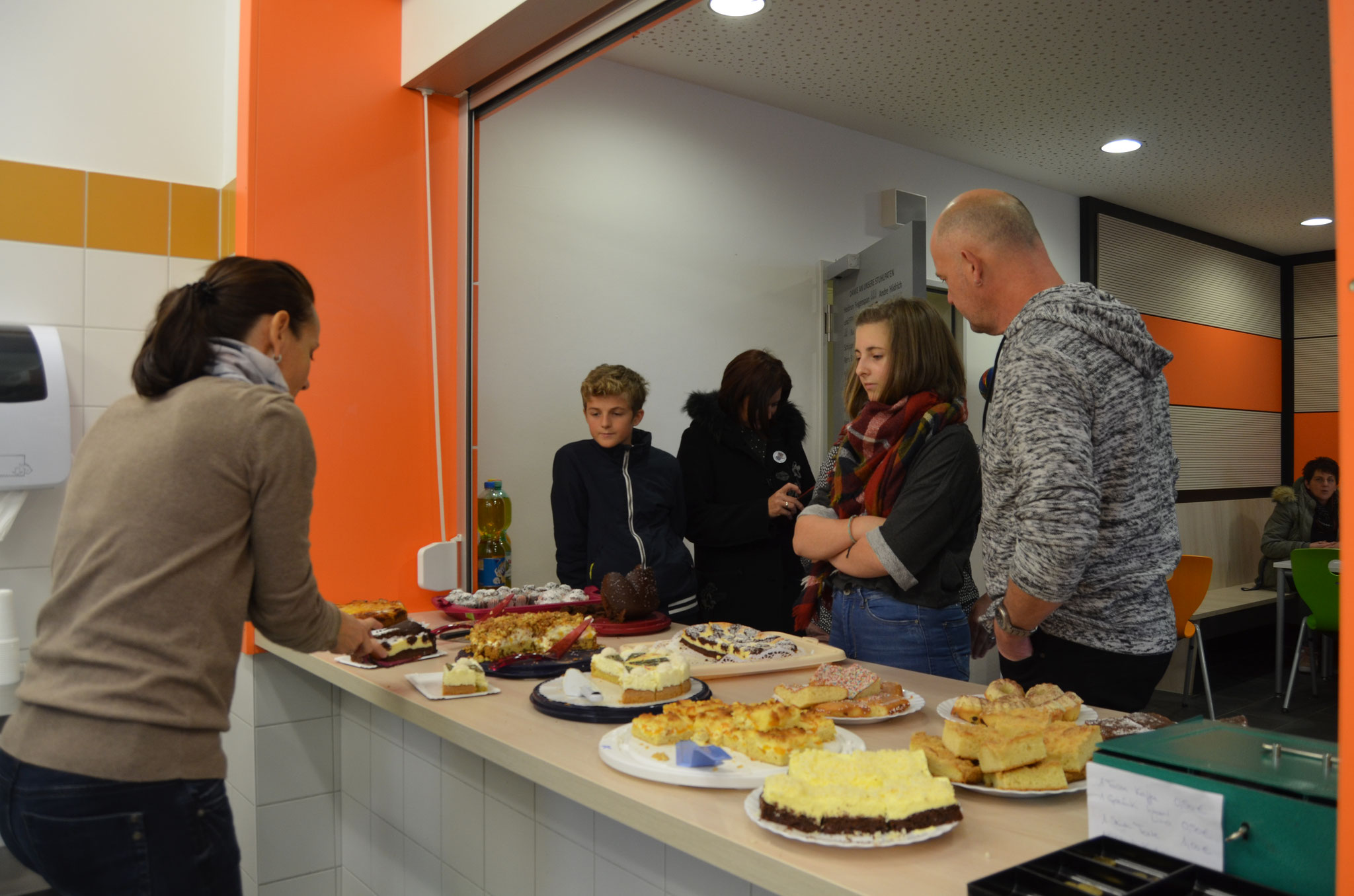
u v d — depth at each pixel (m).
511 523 2.80
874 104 3.42
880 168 3.79
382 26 2.21
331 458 2.13
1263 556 4.54
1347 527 0.64
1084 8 2.65
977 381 4.17
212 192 2.33
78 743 1.02
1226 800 0.72
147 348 1.17
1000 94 3.31
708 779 0.98
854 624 1.74
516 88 2.15
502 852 1.63
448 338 2.31
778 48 2.93
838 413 3.61
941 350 1.81
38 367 2.00
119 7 2.22
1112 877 0.70
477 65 2.11
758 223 3.42
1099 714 1.16
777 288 3.48
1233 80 3.15
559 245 2.91
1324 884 0.66
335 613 1.28
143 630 1.06
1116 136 3.71
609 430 2.31
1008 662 1.39
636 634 1.90
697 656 1.67
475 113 2.32
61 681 1.05
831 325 3.64
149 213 2.24
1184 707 3.58
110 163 2.21
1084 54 2.96
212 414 1.11
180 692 1.06
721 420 2.57
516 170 2.81
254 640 2.08
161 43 2.28
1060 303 1.26
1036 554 1.18
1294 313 5.49
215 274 1.24
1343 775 0.64
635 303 3.09
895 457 1.77
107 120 2.21
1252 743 0.81
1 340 1.98
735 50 2.96
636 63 3.05
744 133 3.38
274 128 2.06
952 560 1.69
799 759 0.92
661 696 1.32
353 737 2.13
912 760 0.91
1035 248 1.45
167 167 2.28
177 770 1.05
